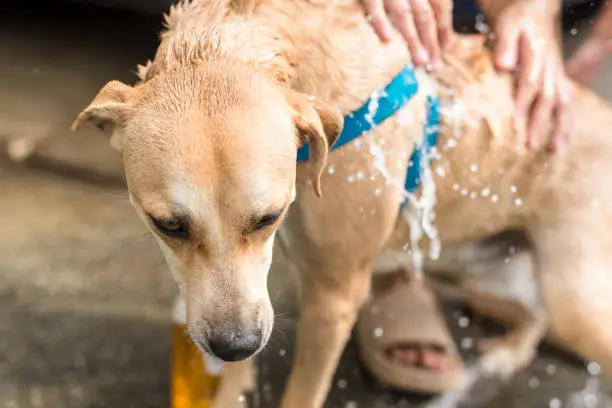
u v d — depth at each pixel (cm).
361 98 71
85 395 90
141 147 62
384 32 73
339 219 73
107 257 111
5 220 115
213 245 62
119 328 99
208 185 60
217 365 83
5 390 89
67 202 122
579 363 103
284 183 62
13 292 102
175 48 65
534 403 96
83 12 198
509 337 103
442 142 78
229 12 68
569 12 109
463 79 78
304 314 79
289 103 65
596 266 86
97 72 166
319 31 70
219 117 61
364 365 98
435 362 95
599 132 85
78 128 65
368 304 99
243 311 63
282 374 95
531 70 80
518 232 91
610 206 85
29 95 151
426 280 111
